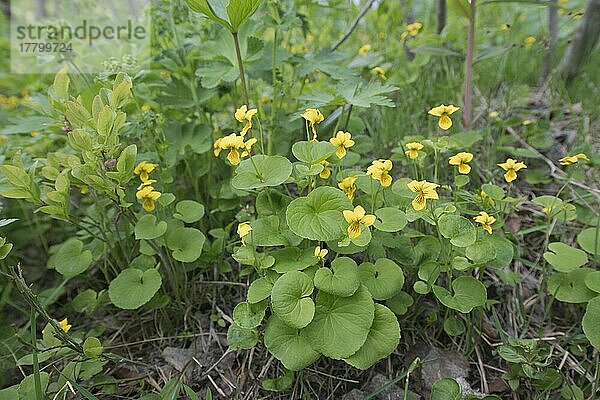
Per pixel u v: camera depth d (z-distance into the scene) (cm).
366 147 34
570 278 25
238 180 24
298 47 45
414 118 40
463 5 34
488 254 23
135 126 30
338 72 34
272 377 26
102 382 25
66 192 25
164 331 29
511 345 24
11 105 48
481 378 25
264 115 35
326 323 22
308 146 25
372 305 22
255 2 26
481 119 43
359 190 31
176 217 28
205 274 31
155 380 26
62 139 36
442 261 25
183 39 37
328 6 37
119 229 31
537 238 32
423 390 25
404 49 48
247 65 33
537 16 65
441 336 27
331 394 25
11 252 36
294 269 23
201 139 33
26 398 23
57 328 23
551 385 23
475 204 29
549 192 35
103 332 30
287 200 27
